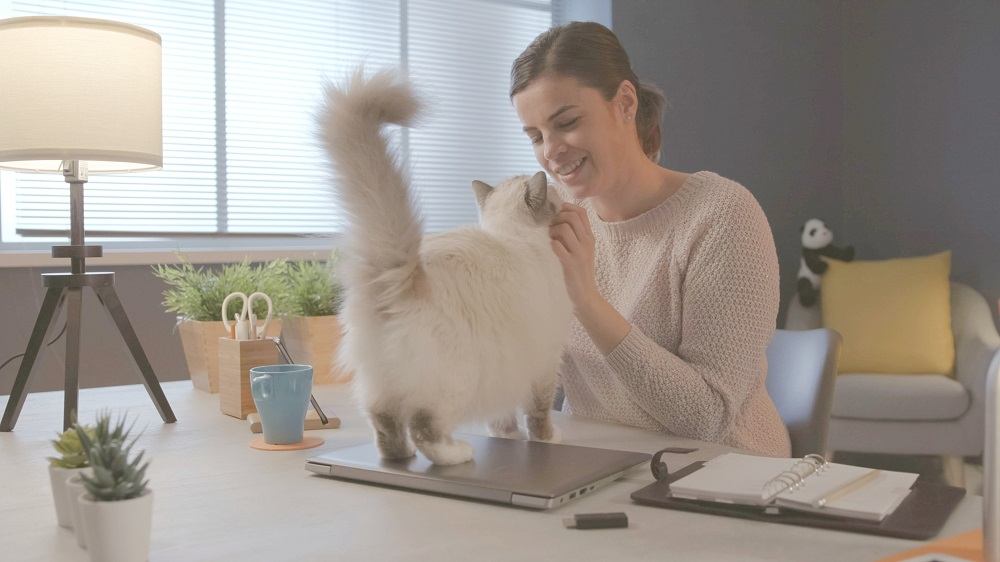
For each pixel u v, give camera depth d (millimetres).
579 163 1410
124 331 1255
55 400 1471
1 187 2742
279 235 3188
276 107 3221
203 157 3068
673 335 1430
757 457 932
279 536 735
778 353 1752
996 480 601
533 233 1080
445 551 692
